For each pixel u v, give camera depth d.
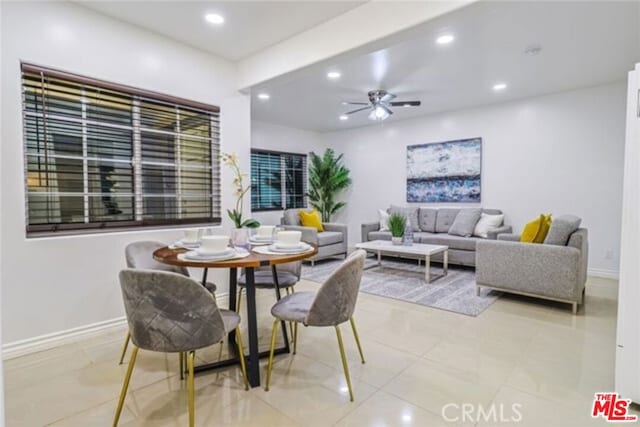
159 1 2.52
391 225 4.70
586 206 4.52
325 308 1.85
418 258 5.21
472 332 2.71
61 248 2.54
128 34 2.85
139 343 1.59
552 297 3.18
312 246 2.32
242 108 3.71
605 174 4.37
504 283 3.44
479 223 5.05
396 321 2.96
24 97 2.38
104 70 2.72
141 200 3.01
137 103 2.94
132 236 2.91
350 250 6.65
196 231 2.41
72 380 2.05
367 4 2.56
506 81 4.17
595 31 2.93
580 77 4.06
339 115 5.84
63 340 2.54
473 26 2.84
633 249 1.75
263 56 3.35
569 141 4.59
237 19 2.78
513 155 5.05
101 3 2.55
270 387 1.97
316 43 2.89
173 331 1.56
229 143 3.61
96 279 2.71
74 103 2.60
